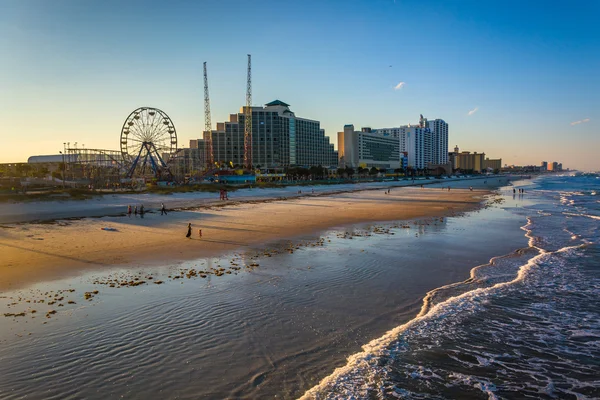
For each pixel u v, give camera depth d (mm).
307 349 12414
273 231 36750
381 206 65375
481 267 22891
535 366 11773
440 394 10188
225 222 43656
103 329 13711
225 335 13336
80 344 12516
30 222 42656
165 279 20125
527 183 185875
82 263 23688
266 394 9961
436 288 18875
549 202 73188
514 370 11516
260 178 174125
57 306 16000
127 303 16391
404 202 74312
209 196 93000
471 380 10914
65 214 51094
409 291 18344
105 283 19359
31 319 14539
